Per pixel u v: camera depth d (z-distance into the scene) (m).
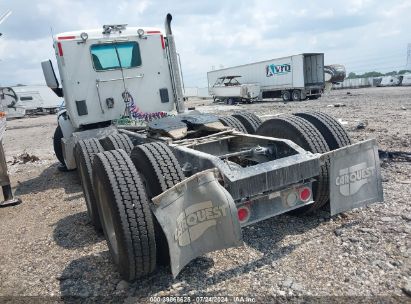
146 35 7.51
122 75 7.39
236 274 3.55
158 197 3.16
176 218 3.22
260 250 3.96
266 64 32.22
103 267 4.02
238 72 36.03
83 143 5.18
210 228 3.36
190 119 5.42
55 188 7.80
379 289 3.09
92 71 7.20
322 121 4.90
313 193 4.36
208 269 3.69
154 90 7.73
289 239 4.12
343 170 4.01
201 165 3.88
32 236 5.20
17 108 39.09
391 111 15.23
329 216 4.60
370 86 42.31
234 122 6.17
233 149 5.21
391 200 4.90
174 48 7.73
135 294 3.44
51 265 4.22
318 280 3.31
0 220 6.11
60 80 7.38
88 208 5.32
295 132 4.54
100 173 3.62
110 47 7.26
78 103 7.20
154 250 3.43
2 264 4.41
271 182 3.64
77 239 4.89
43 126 27.05
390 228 4.09
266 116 16.84
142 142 5.65
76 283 3.76
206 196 3.32
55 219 5.81
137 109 7.50
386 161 6.85
